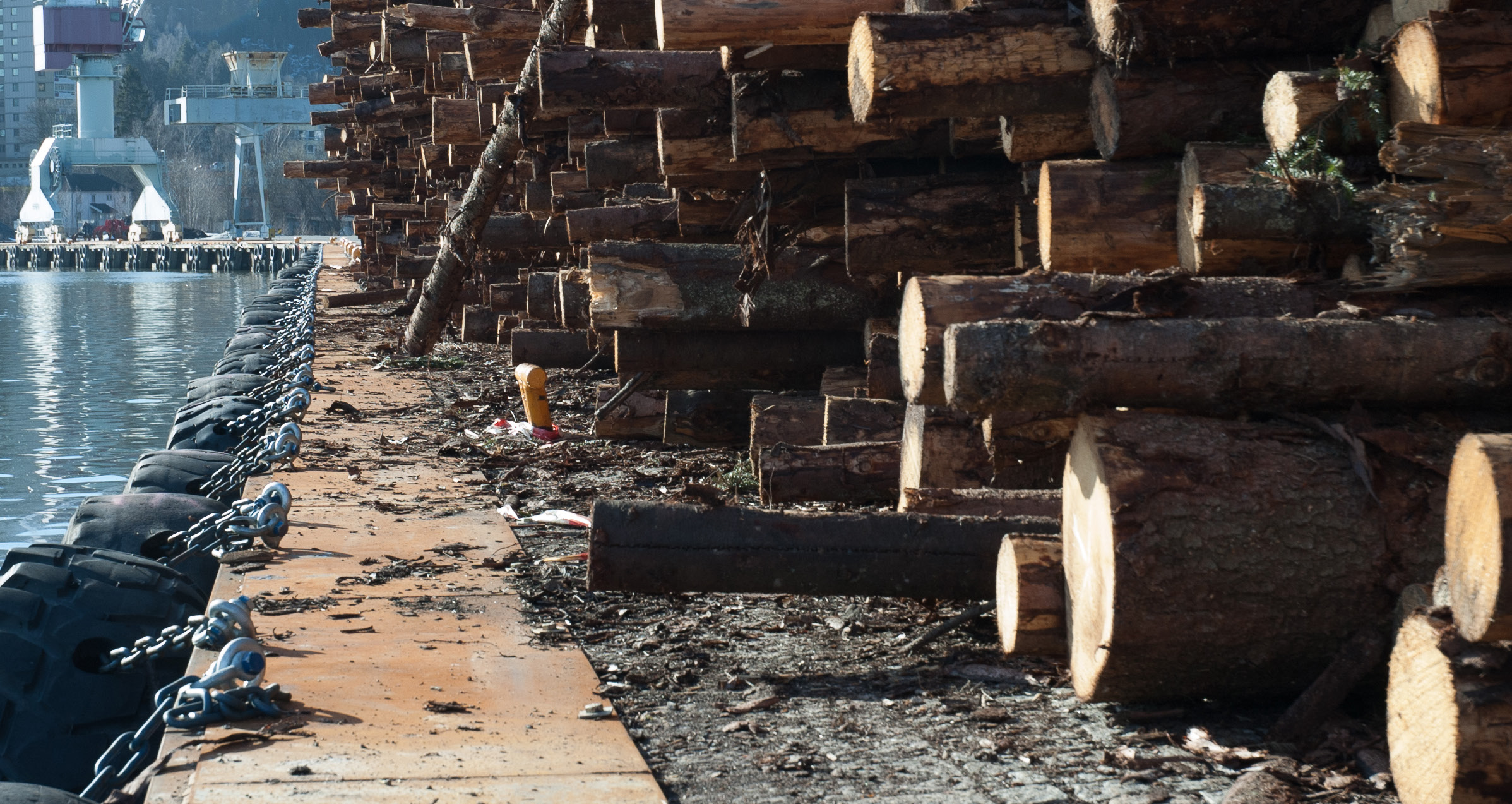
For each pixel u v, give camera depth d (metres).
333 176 66.12
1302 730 9.59
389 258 81.31
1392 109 10.89
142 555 16.41
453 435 26.92
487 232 39.34
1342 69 11.02
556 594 14.07
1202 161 12.04
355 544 16.12
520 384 27.17
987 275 11.29
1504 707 7.55
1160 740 9.84
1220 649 9.65
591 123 24.94
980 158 17.95
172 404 50.12
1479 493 7.34
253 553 15.20
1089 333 9.88
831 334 23.50
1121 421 9.95
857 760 9.44
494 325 43.34
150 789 8.40
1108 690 10.04
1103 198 12.97
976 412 10.12
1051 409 10.07
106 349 75.62
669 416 25.53
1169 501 9.49
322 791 8.28
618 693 10.95
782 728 10.16
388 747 9.15
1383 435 9.71
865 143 17.33
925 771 9.22
